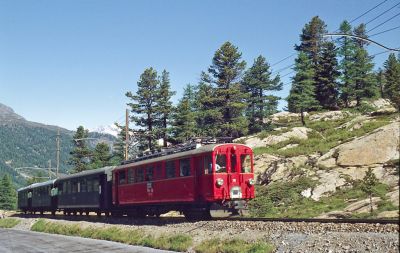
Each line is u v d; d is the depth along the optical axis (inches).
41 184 1914.4
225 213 911.7
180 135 2440.9
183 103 2501.2
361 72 2628.0
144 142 2536.9
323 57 2652.6
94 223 1227.2
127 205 1196.5
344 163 1300.4
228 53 2445.9
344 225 649.0
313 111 2583.7
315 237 611.2
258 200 1215.6
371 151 1272.1
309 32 2837.1
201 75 2522.1
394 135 1273.4
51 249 925.2
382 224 621.6
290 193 1219.2
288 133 1862.7
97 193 1379.2
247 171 936.3
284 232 676.7
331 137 1638.8
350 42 2632.9
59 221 1473.9
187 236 789.2
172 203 1008.2
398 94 1817.2
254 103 2893.7
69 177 1601.9
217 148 905.5
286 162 1467.8
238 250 646.5
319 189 1200.2
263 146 1829.5
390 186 1067.3
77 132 3506.4
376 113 1770.4
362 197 1054.4
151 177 1079.0
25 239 1195.3
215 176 890.7
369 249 520.4
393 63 2901.1
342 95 2586.1
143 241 870.4
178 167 981.8
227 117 2459.4
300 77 2317.9
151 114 2534.5
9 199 4790.8
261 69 2940.5
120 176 1237.7
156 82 2551.7
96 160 3289.9
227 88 2466.8
